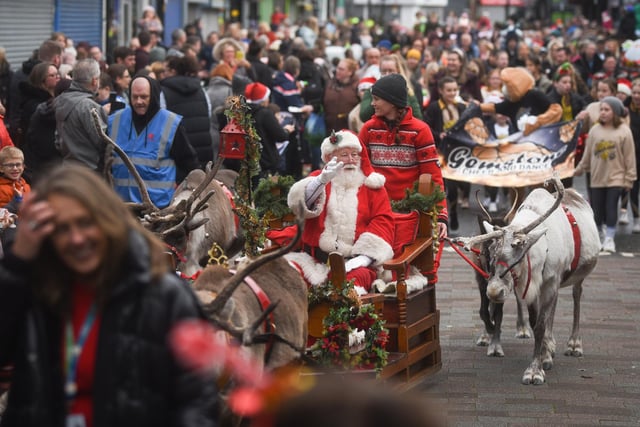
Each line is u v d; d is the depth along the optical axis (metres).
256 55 44.00
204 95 28.28
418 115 27.66
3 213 17.78
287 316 13.73
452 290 26.70
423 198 18.36
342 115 38.75
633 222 35.16
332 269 15.47
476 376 19.55
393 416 5.45
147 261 8.51
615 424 16.95
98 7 59.19
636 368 20.22
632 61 51.06
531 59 48.62
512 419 17.11
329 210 17.91
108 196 8.51
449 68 42.75
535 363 19.27
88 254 8.38
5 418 8.62
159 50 40.62
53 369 8.53
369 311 15.59
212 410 8.62
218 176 21.59
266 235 17.84
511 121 32.66
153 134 22.36
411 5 140.38
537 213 19.78
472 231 34.12
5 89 33.38
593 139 32.12
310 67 45.91
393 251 18.09
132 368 8.38
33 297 8.60
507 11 163.75
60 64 30.08
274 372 13.52
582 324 23.55
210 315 11.26
